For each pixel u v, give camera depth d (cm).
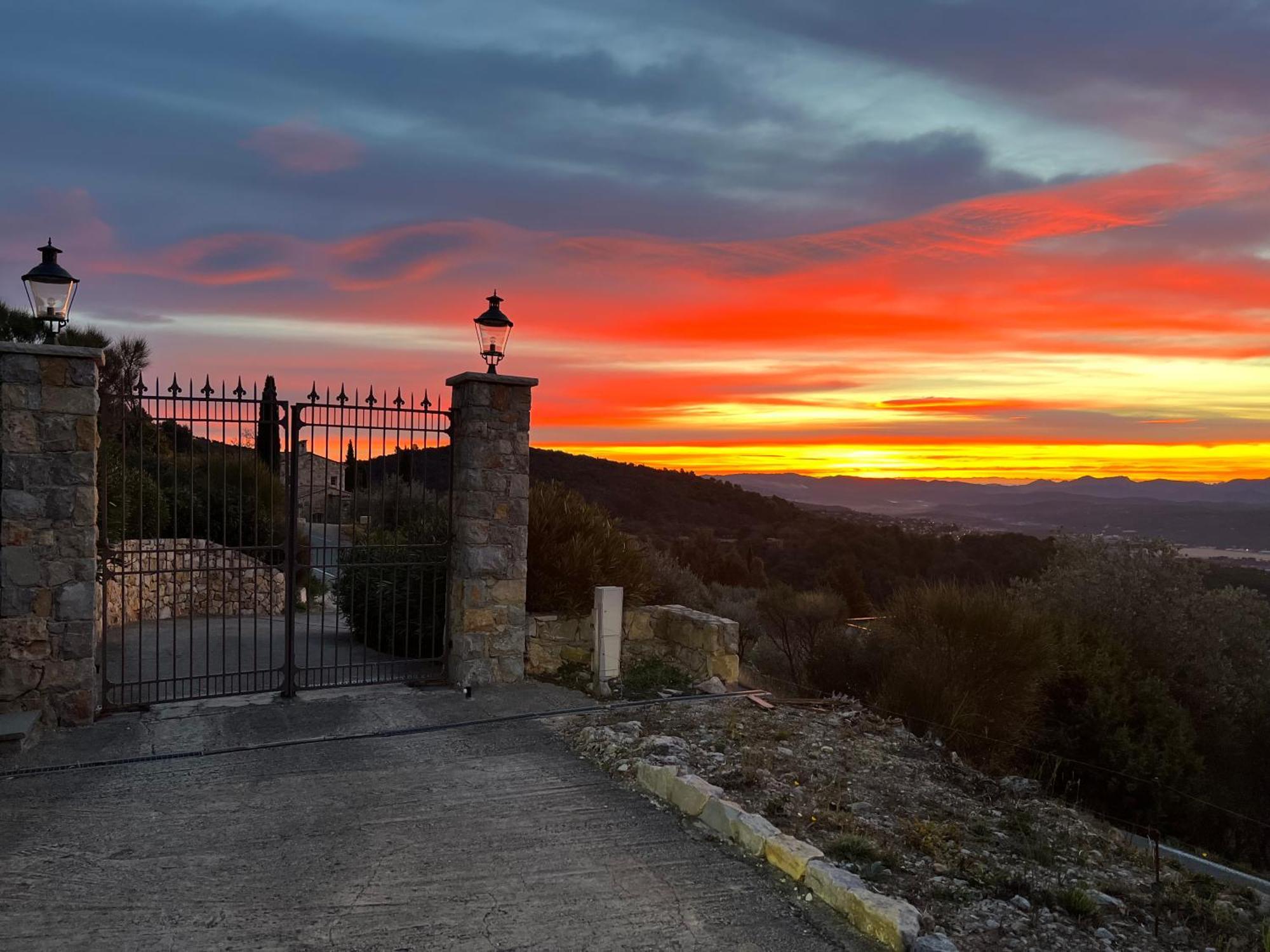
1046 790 954
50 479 678
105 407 716
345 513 1739
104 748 642
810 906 426
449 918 403
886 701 966
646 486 6191
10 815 518
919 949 373
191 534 753
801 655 1420
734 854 487
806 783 621
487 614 856
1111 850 617
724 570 4022
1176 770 1133
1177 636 1495
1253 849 1178
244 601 1411
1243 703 1446
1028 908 454
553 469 6034
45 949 368
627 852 485
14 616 669
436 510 949
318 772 608
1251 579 2103
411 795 570
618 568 998
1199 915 499
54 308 697
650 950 379
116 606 1173
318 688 822
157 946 373
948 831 555
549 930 394
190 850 475
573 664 952
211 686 836
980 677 1010
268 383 895
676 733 721
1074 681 1196
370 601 1055
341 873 450
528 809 548
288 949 372
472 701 802
